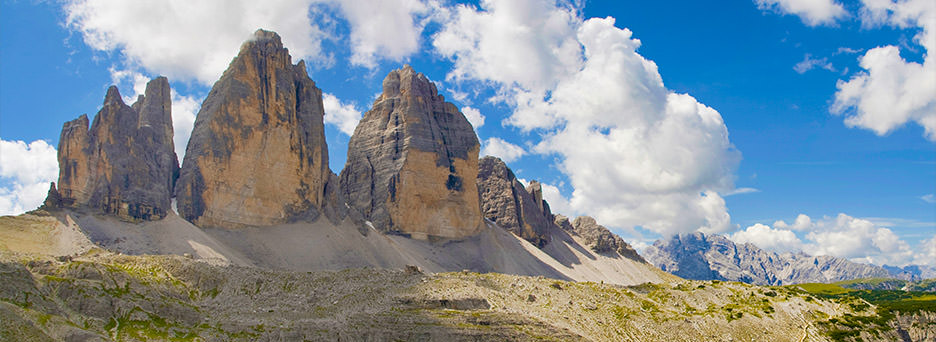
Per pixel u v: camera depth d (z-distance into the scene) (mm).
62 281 197250
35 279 195750
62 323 179875
